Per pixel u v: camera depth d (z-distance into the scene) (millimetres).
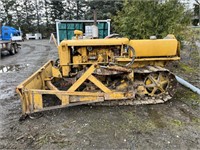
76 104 3488
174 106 3781
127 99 3871
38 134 2902
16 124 3213
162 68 3848
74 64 3803
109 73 3582
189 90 4637
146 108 3682
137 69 3859
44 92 3324
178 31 7453
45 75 4352
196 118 3311
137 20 7875
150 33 7625
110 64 3666
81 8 32719
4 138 2826
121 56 3809
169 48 3871
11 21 34000
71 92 3445
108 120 3252
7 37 14922
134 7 8008
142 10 7906
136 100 3873
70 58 3855
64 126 3100
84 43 3707
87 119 3299
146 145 2598
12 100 4316
